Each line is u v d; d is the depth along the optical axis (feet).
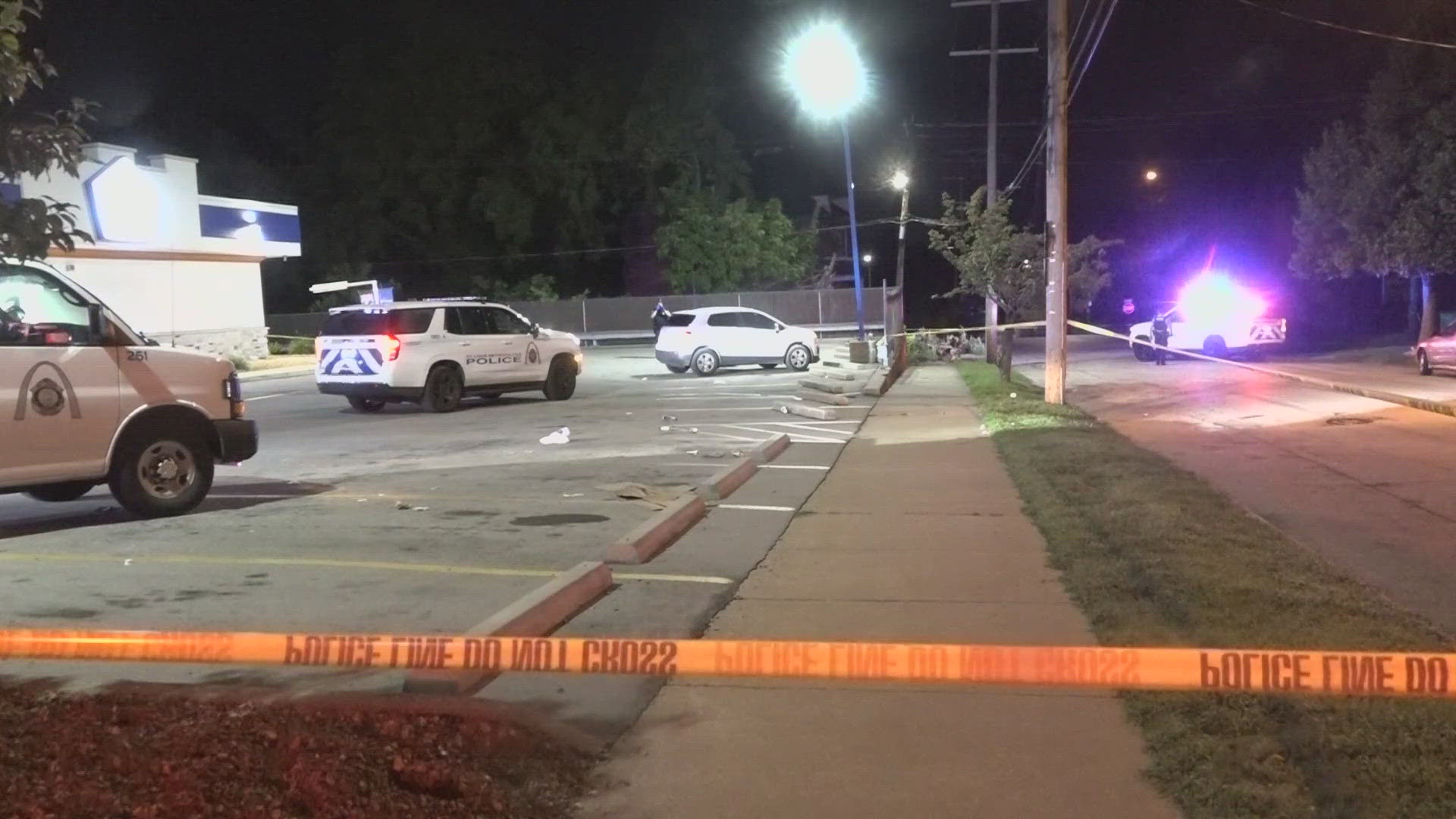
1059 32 60.64
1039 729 17.13
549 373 78.38
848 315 164.66
